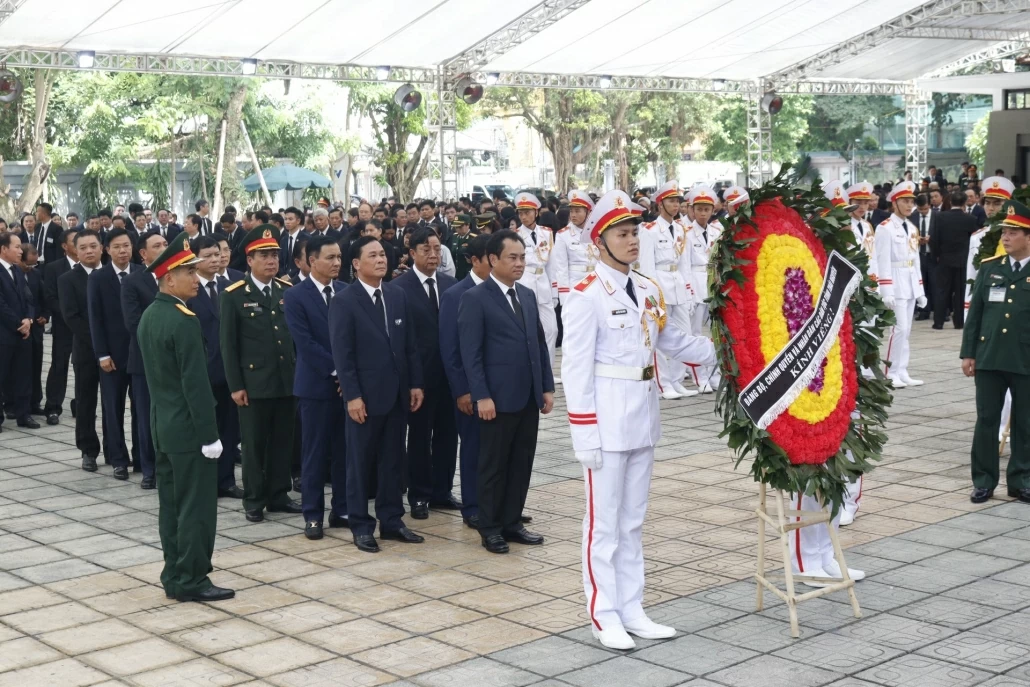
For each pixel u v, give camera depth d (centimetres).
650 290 578
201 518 636
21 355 1190
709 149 4525
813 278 578
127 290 896
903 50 2480
